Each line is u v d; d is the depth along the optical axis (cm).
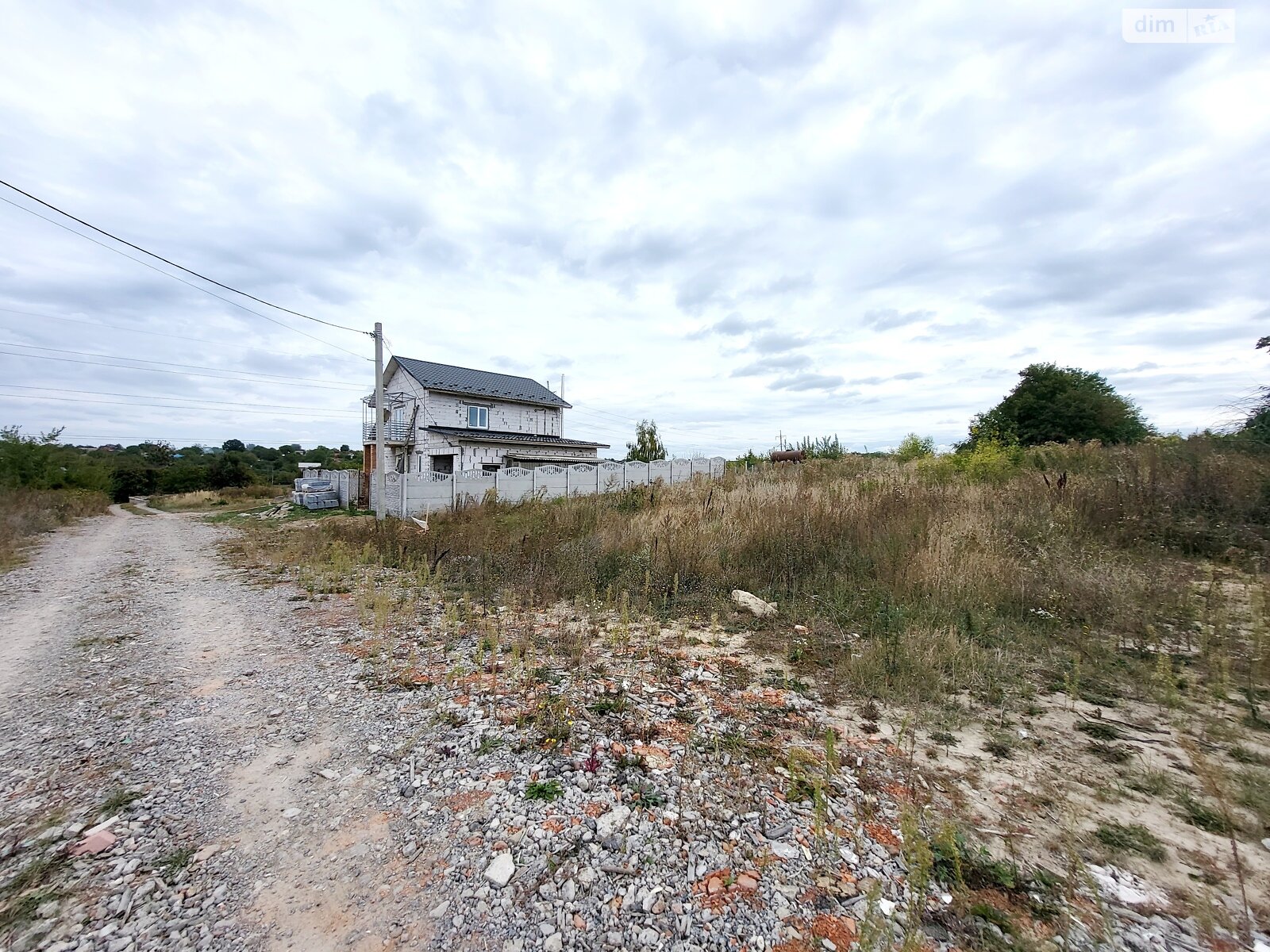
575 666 442
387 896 208
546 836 241
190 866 225
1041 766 284
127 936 188
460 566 834
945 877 207
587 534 919
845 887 205
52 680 438
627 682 408
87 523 2002
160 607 683
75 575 916
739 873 215
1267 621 385
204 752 322
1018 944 175
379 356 1619
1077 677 366
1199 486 675
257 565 992
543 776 289
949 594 525
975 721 335
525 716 356
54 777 296
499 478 1789
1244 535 580
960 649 414
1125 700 354
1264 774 262
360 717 365
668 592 641
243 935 189
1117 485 702
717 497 1109
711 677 417
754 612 568
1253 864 209
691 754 306
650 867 220
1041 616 484
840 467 1588
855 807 255
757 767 292
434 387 2467
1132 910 189
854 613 534
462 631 545
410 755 314
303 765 307
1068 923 182
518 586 692
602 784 280
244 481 4178
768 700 376
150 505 3216
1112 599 470
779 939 183
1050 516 687
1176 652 404
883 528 725
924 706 355
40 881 215
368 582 795
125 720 364
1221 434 906
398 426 2652
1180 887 199
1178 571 526
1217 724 308
